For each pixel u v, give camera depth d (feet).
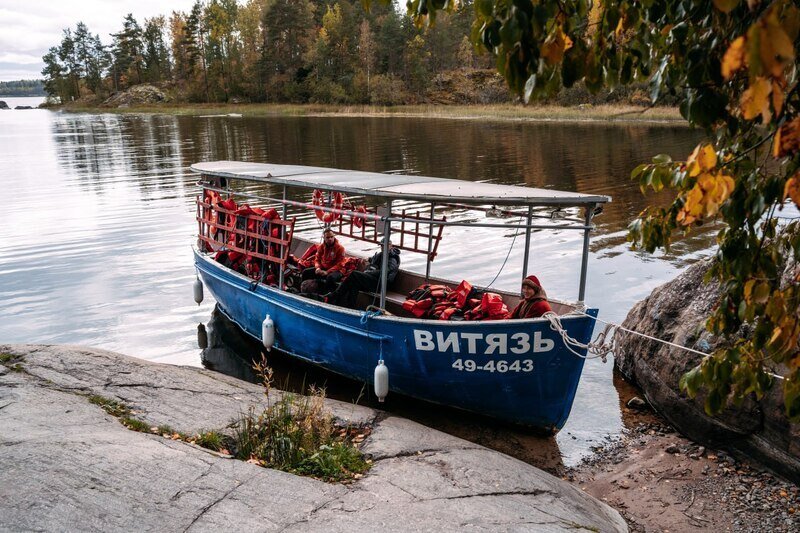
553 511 17.97
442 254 53.62
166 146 150.20
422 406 29.55
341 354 30.68
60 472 16.99
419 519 16.31
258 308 35.53
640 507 21.04
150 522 15.24
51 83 565.12
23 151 145.69
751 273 10.44
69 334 38.04
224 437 21.11
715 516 20.15
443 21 384.06
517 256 52.60
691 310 27.53
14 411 21.45
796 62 8.47
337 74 372.38
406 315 33.68
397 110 302.66
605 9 9.98
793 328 9.02
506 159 107.04
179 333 38.58
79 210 74.02
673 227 11.74
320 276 35.42
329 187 29.86
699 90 9.11
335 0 430.61
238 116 298.15
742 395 10.71
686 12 9.39
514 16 7.76
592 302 41.34
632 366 30.60
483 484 19.08
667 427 26.61
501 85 342.64
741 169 10.34
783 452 21.49
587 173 90.58
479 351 26.11
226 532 15.11
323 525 15.67
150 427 21.49
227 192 38.04
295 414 22.82
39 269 51.19
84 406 22.57
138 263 52.70
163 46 501.15
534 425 27.02
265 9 384.27
